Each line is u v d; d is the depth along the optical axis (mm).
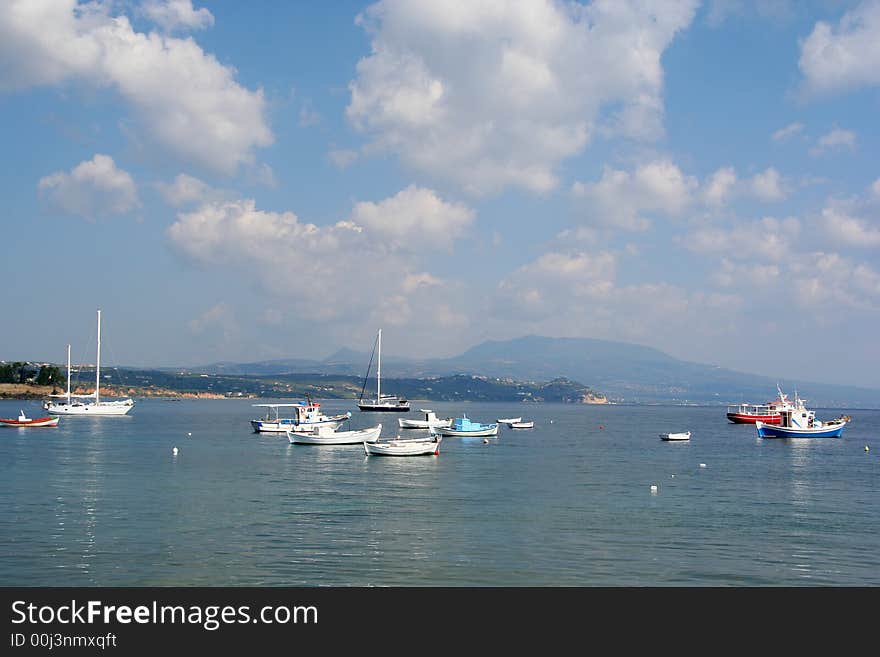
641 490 70812
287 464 90938
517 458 106062
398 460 98938
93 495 63406
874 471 91438
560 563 41844
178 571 39594
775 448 133000
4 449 109938
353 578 39000
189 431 159250
